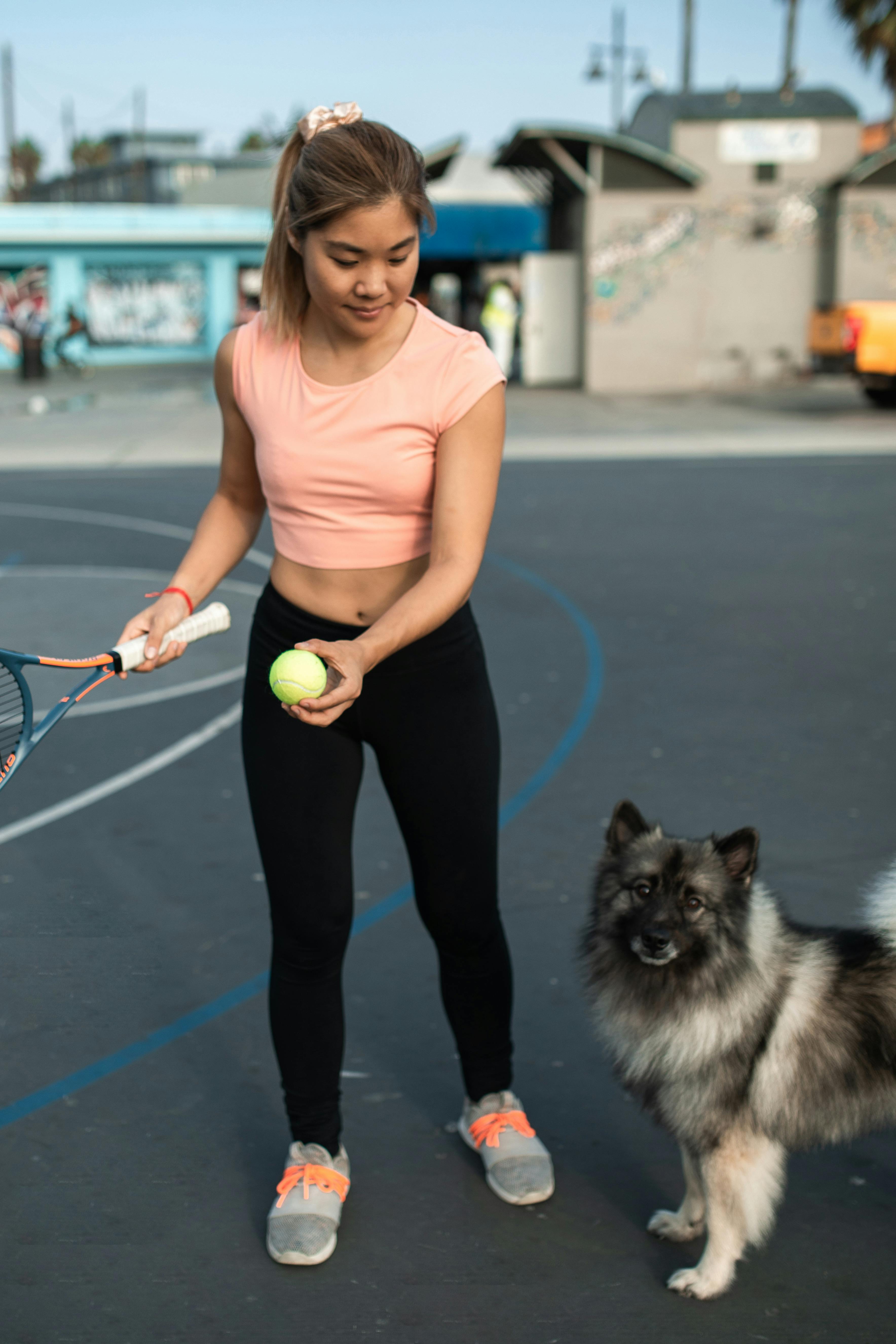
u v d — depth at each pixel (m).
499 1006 2.89
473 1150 3.04
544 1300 2.53
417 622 2.20
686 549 10.78
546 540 11.27
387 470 2.36
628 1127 3.14
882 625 8.20
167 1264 2.64
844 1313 2.48
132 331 37.09
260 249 37.62
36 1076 3.35
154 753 6.07
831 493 13.55
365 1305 2.52
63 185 73.38
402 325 2.36
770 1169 2.51
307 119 2.28
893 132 26.64
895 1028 2.49
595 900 2.73
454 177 35.25
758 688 6.92
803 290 26.34
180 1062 3.43
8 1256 2.66
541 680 7.16
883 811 5.14
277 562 2.57
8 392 29.06
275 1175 2.96
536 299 27.58
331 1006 2.73
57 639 7.88
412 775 2.58
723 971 2.50
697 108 26.14
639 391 26.52
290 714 2.17
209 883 4.57
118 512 13.16
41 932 1.99
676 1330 2.44
